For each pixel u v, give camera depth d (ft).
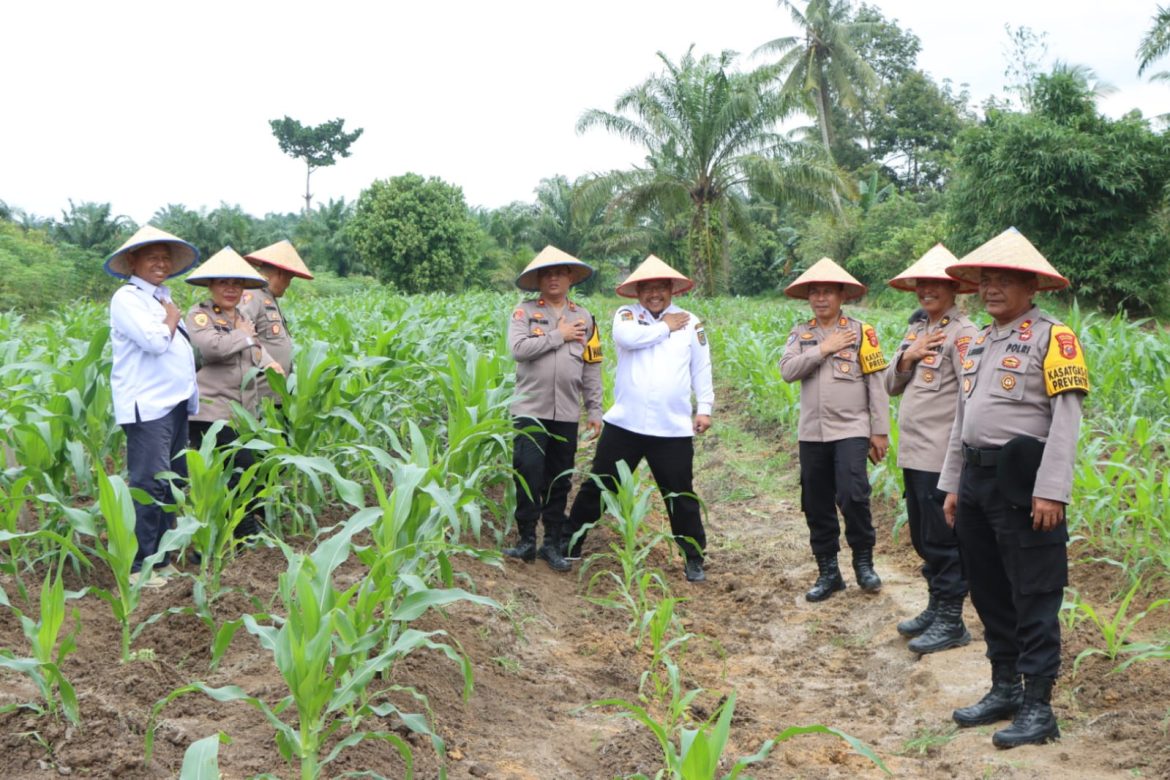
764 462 32.01
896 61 195.21
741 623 18.84
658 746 12.12
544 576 19.86
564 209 180.75
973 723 12.99
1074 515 19.79
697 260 109.40
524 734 12.19
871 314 75.92
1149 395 28.30
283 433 18.17
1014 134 77.87
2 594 10.96
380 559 11.20
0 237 103.91
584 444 29.71
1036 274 12.01
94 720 10.39
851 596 19.44
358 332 35.42
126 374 16.01
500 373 23.03
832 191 105.29
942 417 15.96
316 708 9.39
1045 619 12.01
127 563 12.41
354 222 154.61
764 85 105.40
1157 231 75.72
